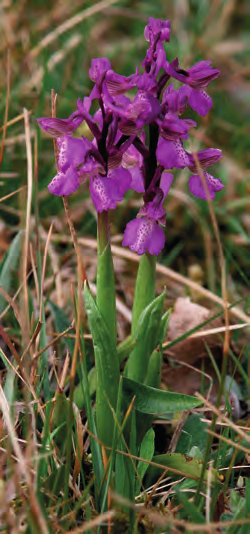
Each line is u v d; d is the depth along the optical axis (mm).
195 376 477
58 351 470
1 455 384
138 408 375
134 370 383
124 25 863
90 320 365
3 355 408
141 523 364
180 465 381
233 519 360
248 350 464
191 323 503
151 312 375
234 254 575
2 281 463
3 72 627
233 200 643
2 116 598
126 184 373
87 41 743
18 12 711
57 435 385
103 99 357
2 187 573
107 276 365
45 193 585
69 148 356
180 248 576
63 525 352
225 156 664
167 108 366
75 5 773
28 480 341
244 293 549
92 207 581
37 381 412
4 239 544
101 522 358
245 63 805
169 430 435
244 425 429
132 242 371
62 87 687
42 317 429
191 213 601
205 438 418
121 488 375
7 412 370
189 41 727
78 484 385
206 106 375
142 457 381
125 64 752
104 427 378
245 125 689
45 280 512
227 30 842
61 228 572
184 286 557
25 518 360
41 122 358
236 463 403
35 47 675
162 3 792
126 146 364
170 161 363
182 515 374
